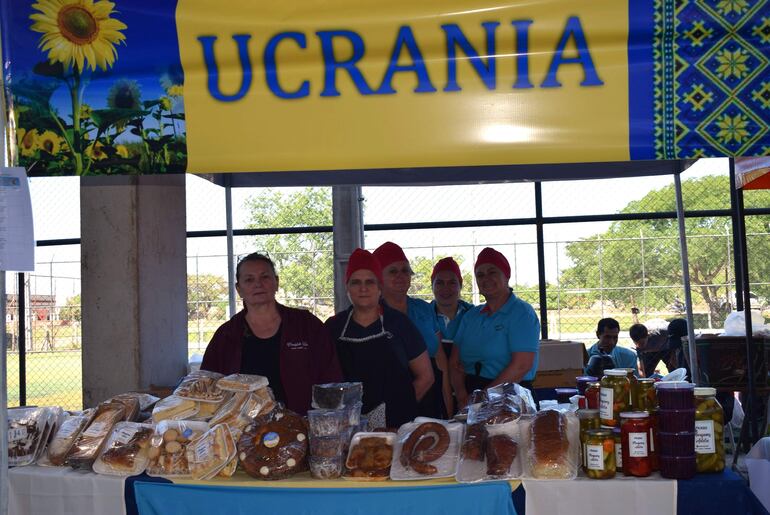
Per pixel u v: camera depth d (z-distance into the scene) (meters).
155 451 2.51
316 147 2.04
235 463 2.48
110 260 5.15
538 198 7.45
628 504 2.23
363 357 3.36
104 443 2.63
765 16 1.90
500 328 3.99
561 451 2.31
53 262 8.84
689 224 8.52
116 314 5.14
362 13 2.02
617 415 2.41
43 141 2.10
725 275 8.47
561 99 1.98
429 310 4.24
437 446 2.45
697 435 2.29
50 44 2.10
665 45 1.94
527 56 1.98
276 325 3.20
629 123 1.96
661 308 8.55
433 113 2.01
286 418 2.56
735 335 5.33
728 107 1.92
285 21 2.04
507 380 3.89
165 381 5.38
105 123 2.09
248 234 7.56
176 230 5.59
